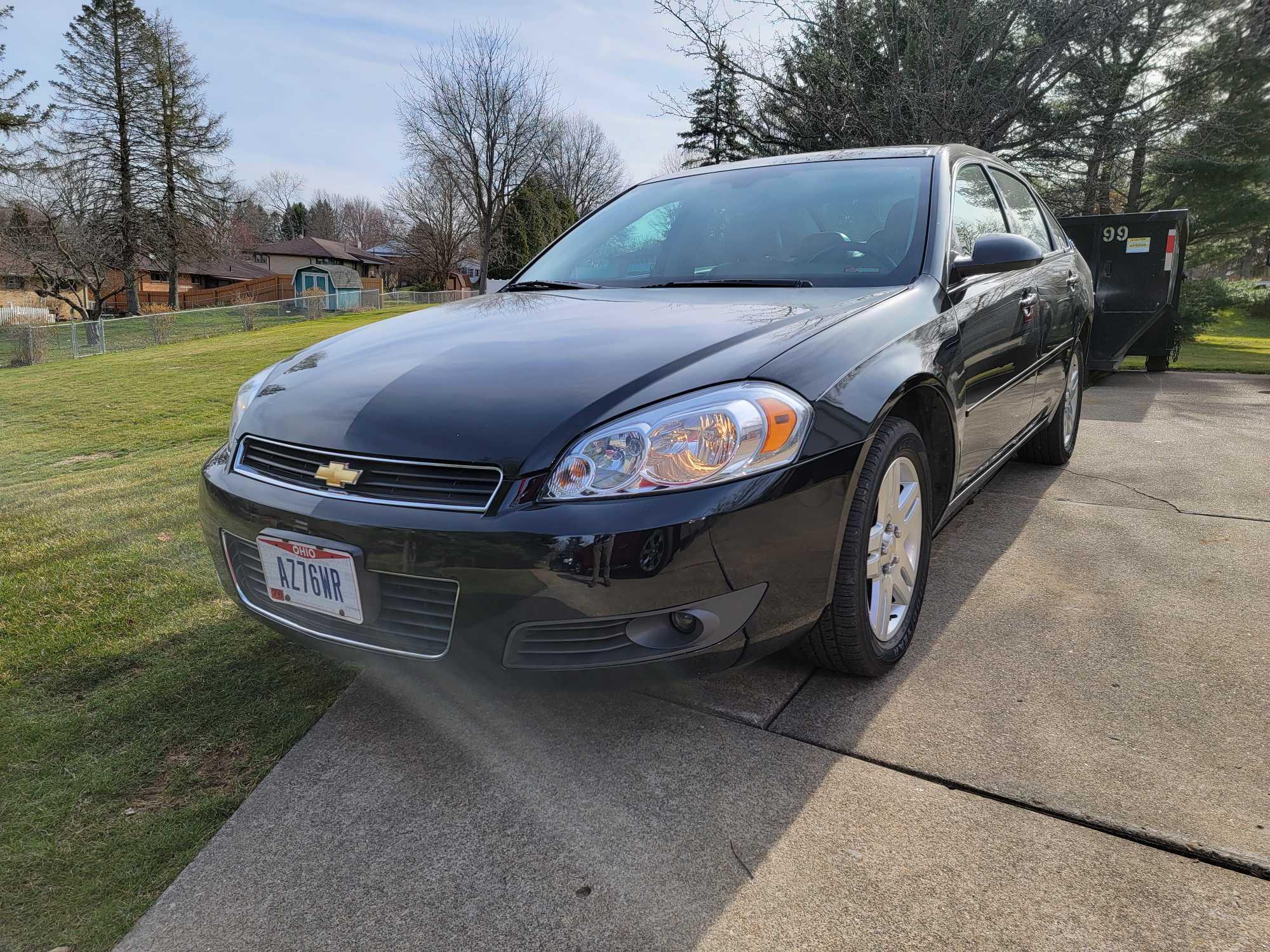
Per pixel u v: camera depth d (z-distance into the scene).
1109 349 7.96
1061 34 8.74
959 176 3.11
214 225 42.66
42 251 35.56
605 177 60.22
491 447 1.76
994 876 1.57
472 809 1.84
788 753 1.98
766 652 1.90
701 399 1.78
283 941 1.51
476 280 67.12
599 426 1.75
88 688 2.43
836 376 1.96
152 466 6.02
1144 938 1.42
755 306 2.31
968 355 2.57
